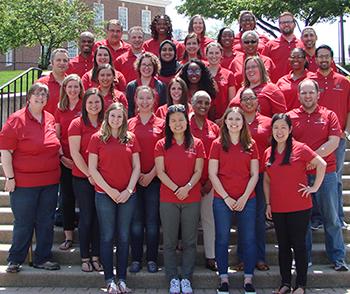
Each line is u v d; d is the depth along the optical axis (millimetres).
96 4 41562
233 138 5328
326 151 5520
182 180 5312
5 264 6055
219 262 5355
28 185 5551
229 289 5590
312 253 6027
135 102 6164
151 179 5582
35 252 5812
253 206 5359
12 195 5598
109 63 6699
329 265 5973
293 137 5703
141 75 6465
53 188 5758
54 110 6684
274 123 5219
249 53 7285
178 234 5566
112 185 5324
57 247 6230
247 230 5328
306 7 23297
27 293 5430
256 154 5359
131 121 5891
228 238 5352
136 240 5730
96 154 5344
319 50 6387
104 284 5621
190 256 5391
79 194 5703
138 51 7879
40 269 5781
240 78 7195
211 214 5785
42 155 5594
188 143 5359
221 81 6777
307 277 5633
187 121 5348
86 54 7699
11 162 5500
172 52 6859
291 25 8055
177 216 5355
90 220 5703
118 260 5402
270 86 6055
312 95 5598
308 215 5211
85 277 5633
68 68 7520
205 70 6285
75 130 5625
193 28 8305
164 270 5715
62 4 26188
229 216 5336
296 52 6508
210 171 5348
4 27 25469
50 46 26219
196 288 5605
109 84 6215
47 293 5426
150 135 5727
